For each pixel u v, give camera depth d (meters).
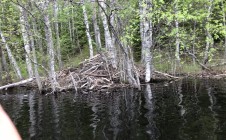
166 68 22.39
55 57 30.03
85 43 34.94
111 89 17.28
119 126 8.93
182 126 8.49
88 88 18.08
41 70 24.94
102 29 34.69
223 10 21.38
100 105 12.60
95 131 8.55
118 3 16.97
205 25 19.52
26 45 20.25
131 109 11.32
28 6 18.67
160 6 16.75
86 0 20.45
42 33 28.22
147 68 18.88
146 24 18.34
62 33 34.81
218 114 9.57
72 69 20.88
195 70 21.67
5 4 21.48
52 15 27.78
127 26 17.30
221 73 20.38
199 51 24.55
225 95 12.81
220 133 7.61
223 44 26.81
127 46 18.14
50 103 14.07
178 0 16.50
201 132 7.78
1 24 22.03
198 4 19.89
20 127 9.63
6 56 31.55
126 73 18.11
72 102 13.89
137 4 20.45
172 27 18.28
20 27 20.50
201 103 11.50
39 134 8.65
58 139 8.02
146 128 8.55
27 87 21.11
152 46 19.62
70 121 10.02
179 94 13.92
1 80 25.22
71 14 30.89
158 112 10.48
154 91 15.45
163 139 7.41
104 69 19.88
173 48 24.58
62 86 18.78
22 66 27.45
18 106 13.83
